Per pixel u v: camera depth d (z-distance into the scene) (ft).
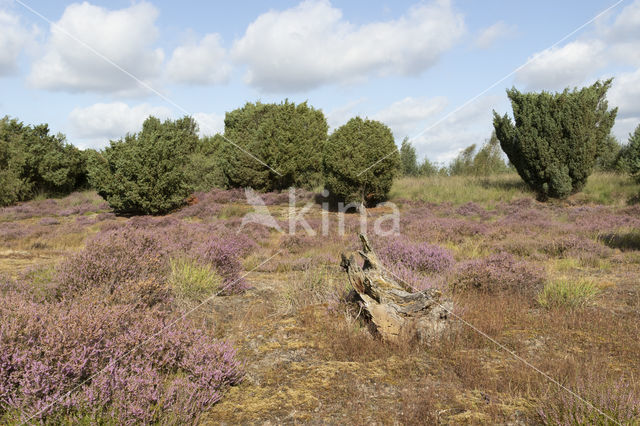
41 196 88.79
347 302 17.52
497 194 71.46
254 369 12.66
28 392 9.20
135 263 18.62
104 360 11.08
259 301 20.08
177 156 71.00
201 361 11.69
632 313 17.53
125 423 8.91
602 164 90.99
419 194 75.61
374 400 10.57
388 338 14.32
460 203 68.18
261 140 81.51
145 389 9.87
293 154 80.64
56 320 11.35
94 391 9.59
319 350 13.93
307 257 33.68
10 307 11.84
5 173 80.48
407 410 9.77
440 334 14.42
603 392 9.76
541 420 9.50
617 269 27.84
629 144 77.66
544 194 68.90
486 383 11.17
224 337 15.06
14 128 94.89
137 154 66.44
